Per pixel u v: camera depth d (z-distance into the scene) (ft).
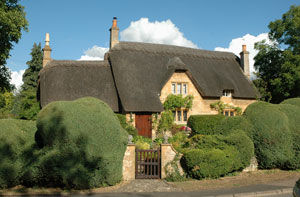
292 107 42.39
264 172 38.06
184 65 75.10
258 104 41.68
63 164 28.68
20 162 29.71
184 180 34.17
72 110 30.17
